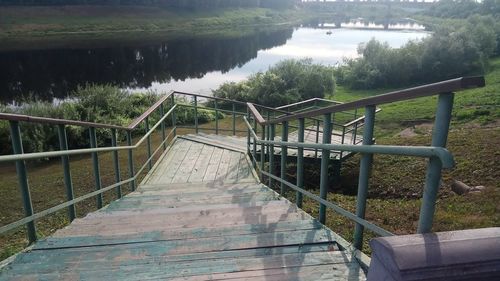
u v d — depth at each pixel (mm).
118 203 3955
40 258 2393
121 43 46312
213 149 6992
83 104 13953
